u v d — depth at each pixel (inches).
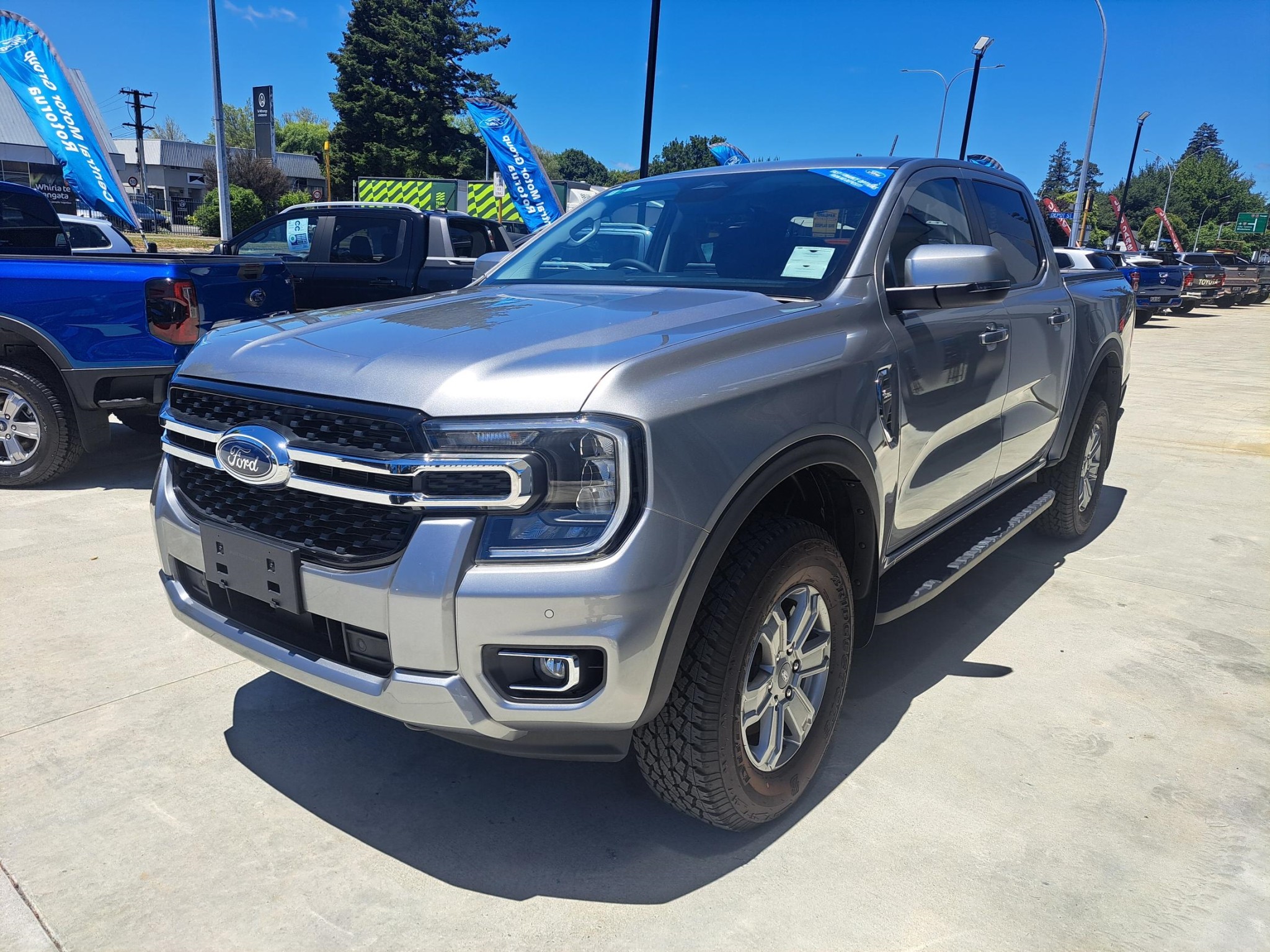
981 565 182.7
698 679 83.4
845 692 116.1
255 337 97.2
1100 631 150.9
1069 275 183.3
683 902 85.9
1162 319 1007.6
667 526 76.9
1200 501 235.3
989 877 89.8
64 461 213.6
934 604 161.5
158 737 112.2
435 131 2458.2
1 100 1891.0
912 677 133.0
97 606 148.9
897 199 120.2
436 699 77.5
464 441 75.7
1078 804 102.2
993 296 108.0
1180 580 175.8
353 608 80.0
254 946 79.6
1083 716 122.1
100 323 202.1
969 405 126.0
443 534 75.9
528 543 75.5
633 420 76.0
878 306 108.9
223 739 112.2
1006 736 116.6
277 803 100.0
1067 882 89.3
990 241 145.8
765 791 92.2
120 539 180.7
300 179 2847.0
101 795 100.3
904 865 91.5
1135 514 222.5
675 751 85.5
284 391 85.4
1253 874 91.0
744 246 120.0
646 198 137.4
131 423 271.3
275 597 86.0
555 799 102.3
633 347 83.5
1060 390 163.2
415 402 77.5
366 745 112.2
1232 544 199.3
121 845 92.3
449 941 80.7
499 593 74.5
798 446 90.4
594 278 125.7
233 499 91.3
